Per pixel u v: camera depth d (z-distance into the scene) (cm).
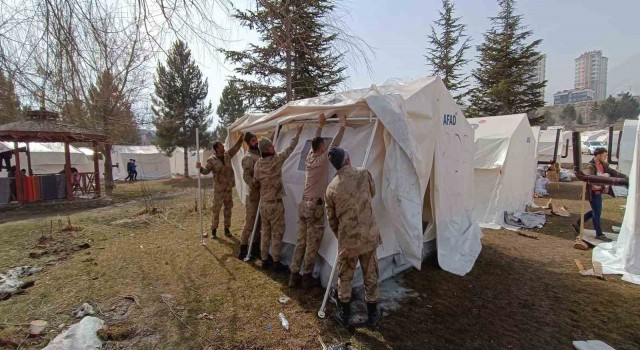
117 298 415
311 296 416
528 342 327
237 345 320
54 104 332
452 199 540
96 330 338
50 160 2028
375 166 421
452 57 2752
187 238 690
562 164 2548
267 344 321
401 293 429
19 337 333
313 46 451
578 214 921
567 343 326
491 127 931
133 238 701
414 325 355
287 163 540
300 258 439
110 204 1252
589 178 613
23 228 811
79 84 324
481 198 841
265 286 446
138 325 353
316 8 415
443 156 516
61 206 1216
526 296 424
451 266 482
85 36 315
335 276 411
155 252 596
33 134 1162
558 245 640
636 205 491
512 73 2552
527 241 667
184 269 510
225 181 683
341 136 431
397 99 416
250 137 571
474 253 532
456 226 541
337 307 384
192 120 2566
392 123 382
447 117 531
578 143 627
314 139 427
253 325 353
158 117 2375
